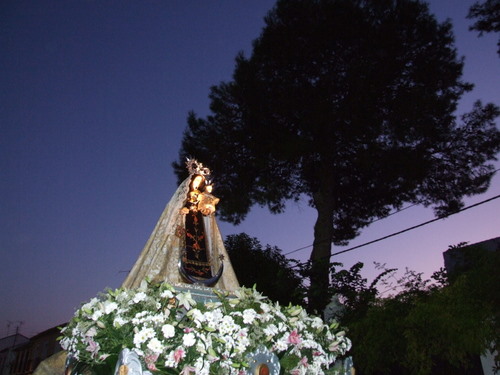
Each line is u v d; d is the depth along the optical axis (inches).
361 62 705.0
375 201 761.6
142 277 213.9
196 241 234.7
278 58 737.0
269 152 705.6
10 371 1370.6
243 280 641.6
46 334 1212.5
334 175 726.5
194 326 149.6
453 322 264.4
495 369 254.8
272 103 715.4
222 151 722.2
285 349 167.9
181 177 737.0
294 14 750.5
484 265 278.4
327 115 670.5
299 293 500.7
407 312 300.4
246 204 714.2
